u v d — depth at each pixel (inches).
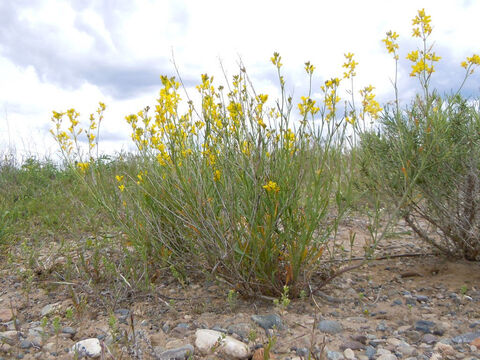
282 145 99.4
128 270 119.6
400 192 121.4
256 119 99.8
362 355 78.2
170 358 77.7
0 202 226.8
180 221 117.9
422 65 107.2
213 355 79.2
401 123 121.4
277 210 98.7
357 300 104.9
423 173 117.7
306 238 99.6
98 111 131.3
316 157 101.5
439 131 112.0
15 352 83.0
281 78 96.6
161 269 119.8
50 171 309.0
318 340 83.0
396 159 122.0
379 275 123.6
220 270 106.3
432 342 82.7
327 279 107.8
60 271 128.6
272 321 89.4
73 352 81.4
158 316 96.7
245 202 101.1
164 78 104.1
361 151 126.0
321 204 100.0
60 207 203.5
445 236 132.0
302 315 95.0
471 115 120.2
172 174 111.7
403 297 106.7
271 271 102.1
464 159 119.6
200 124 107.7
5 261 145.4
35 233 174.6
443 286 113.0
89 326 93.4
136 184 126.0
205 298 106.3
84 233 166.9
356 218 177.8
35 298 112.2
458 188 121.8
